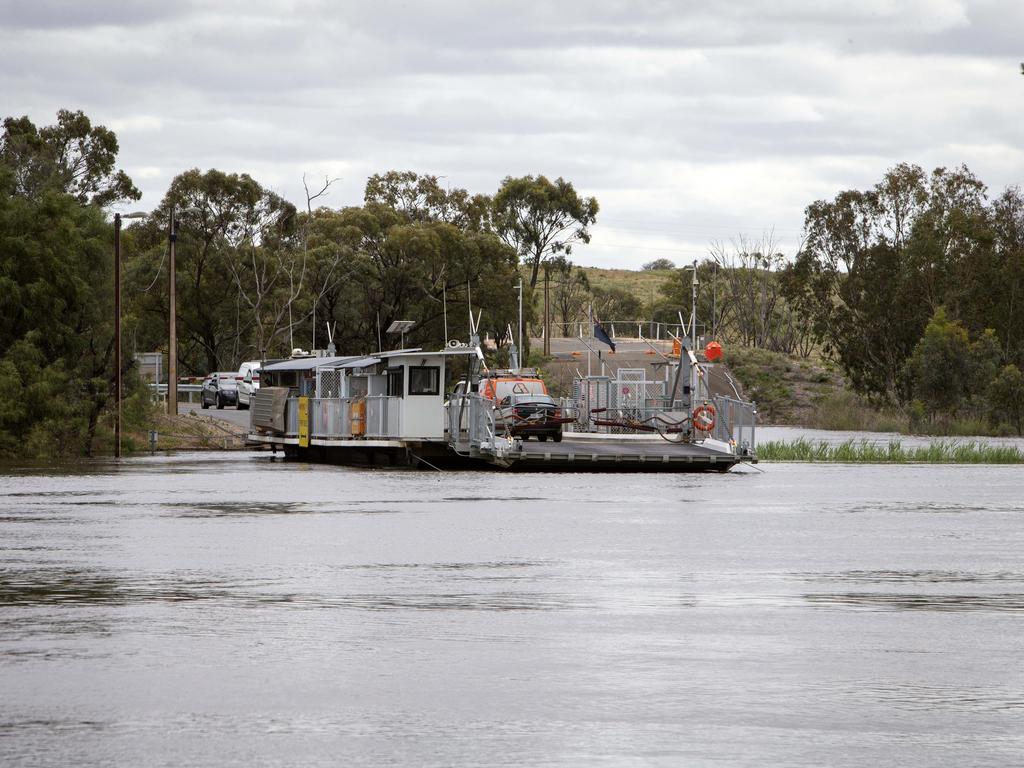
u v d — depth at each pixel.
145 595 43.78
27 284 144.50
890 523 71.44
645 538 62.25
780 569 51.34
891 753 24.95
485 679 31.11
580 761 24.34
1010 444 185.88
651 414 131.38
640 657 33.72
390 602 42.44
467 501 83.19
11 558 53.81
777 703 28.86
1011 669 32.47
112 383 150.00
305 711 28.02
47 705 28.50
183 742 25.58
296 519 70.88
